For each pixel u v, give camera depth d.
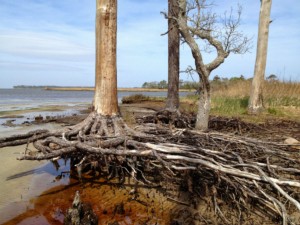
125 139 3.01
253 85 6.72
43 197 2.81
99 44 3.71
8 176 3.33
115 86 3.74
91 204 2.66
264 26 6.50
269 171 2.49
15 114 9.43
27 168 3.61
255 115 6.50
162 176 2.98
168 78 6.13
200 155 2.59
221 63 3.77
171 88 6.07
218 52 3.76
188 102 10.17
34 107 12.73
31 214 2.48
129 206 2.61
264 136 4.37
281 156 3.01
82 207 2.32
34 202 2.70
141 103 12.29
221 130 4.72
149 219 2.38
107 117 3.65
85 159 3.09
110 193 2.88
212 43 3.74
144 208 2.56
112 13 3.69
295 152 3.33
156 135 3.38
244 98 7.99
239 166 2.51
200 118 4.00
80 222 2.24
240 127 4.73
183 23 3.54
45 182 3.17
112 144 2.96
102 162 3.18
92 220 2.28
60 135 3.34
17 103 15.94
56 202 2.71
